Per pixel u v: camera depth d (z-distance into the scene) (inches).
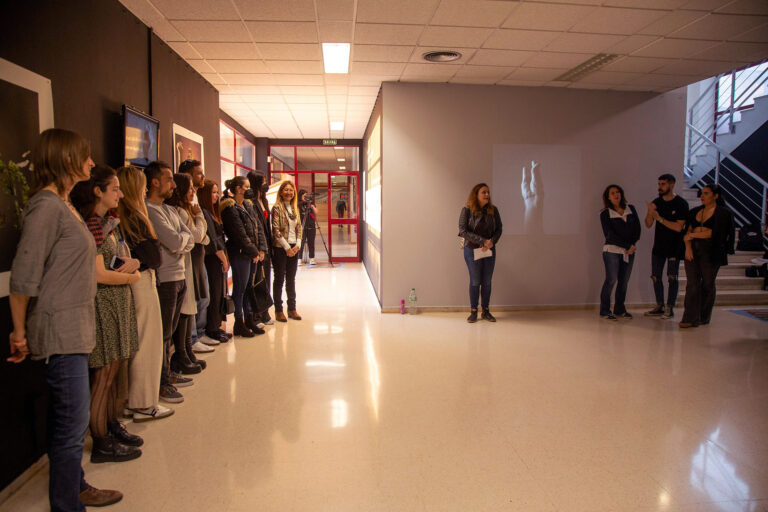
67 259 70.2
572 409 119.7
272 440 103.0
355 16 148.4
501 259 233.9
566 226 236.5
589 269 239.1
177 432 106.4
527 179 232.7
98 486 85.4
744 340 182.5
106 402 92.4
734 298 247.9
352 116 314.3
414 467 92.7
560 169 234.4
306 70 205.8
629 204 223.1
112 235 88.0
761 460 96.3
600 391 131.5
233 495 83.2
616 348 172.1
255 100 264.8
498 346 174.6
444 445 101.3
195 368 143.0
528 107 231.0
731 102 319.9
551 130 232.8
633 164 239.3
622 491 85.4
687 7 143.3
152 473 89.9
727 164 318.7
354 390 131.4
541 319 217.9
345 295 276.1
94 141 121.5
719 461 95.8
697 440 104.3
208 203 159.2
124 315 89.2
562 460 95.7
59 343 69.7
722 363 155.3
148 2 137.3
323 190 424.8
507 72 208.1
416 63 195.9
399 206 228.5
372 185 299.6
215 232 163.5
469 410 118.8
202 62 193.0
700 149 351.3
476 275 210.1
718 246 196.1
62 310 70.1
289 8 142.3
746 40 169.9
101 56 125.2
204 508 79.5
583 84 226.2
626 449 100.1
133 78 144.9
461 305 233.6
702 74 210.5
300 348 170.4
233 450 98.7
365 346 173.6
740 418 115.1
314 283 318.0
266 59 190.4
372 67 201.2
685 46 176.2
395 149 226.7
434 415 115.8
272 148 420.2
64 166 71.1
